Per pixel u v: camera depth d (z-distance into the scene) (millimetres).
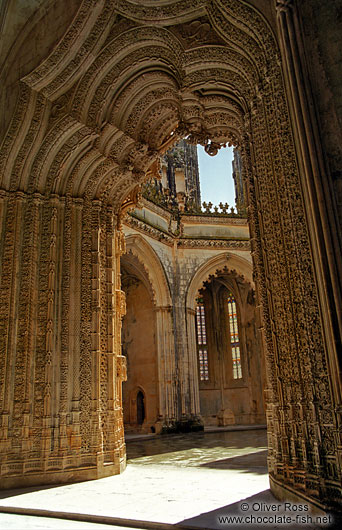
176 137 13852
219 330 37188
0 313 10977
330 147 5844
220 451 16078
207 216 30391
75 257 12219
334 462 5402
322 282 5477
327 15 6285
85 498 8086
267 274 7695
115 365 12422
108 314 12453
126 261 27828
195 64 9938
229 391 35625
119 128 12508
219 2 8469
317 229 5570
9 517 7047
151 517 6316
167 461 13578
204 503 7156
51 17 11625
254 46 8422
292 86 6203
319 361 5793
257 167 8414
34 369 10844
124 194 13992
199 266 29109
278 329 7211
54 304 11422
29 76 11445
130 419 27562
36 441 10297
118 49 10898
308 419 6020
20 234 11672
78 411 10883
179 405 26250
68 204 12414
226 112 11516
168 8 9859
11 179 12008
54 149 12016
